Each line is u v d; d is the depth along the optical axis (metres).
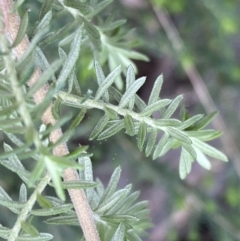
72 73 0.26
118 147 0.57
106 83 0.27
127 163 0.58
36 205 0.48
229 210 0.70
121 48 0.35
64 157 0.23
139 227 0.34
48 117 0.26
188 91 0.72
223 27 0.59
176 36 0.59
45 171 0.27
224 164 0.69
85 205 0.28
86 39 0.34
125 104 0.27
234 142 0.67
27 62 0.24
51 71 0.23
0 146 0.50
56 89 0.23
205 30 0.62
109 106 0.27
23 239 0.26
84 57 0.46
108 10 0.54
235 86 0.65
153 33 0.58
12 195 0.53
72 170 0.27
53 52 0.44
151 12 0.60
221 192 0.72
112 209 0.30
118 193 0.29
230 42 0.69
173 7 0.59
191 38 0.62
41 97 0.26
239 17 0.62
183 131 0.29
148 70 0.76
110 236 0.30
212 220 0.62
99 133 0.28
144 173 0.58
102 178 0.67
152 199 0.73
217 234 0.62
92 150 0.58
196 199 0.59
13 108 0.23
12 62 0.24
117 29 0.35
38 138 0.23
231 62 0.63
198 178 0.69
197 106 0.65
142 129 0.28
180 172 0.31
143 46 0.59
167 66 0.75
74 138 0.57
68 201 0.40
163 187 0.60
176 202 0.59
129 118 0.27
